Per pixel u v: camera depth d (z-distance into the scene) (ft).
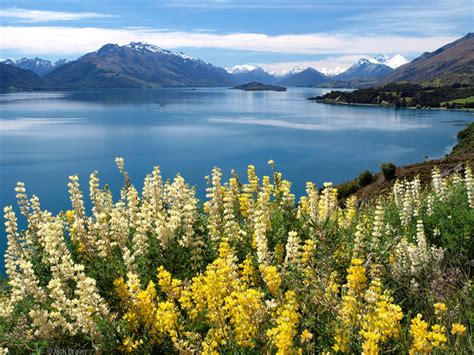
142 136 597.11
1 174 329.72
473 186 38.34
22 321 23.22
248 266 24.68
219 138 578.25
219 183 40.70
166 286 22.93
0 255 88.79
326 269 21.72
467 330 17.51
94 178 43.06
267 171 365.20
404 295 22.76
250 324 17.87
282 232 32.30
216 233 33.83
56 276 25.43
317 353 17.93
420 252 26.81
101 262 29.17
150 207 37.06
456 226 32.76
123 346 20.18
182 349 18.76
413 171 175.42
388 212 45.93
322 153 460.55
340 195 181.47
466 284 21.24
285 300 20.04
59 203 236.22
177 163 394.73
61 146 495.00
